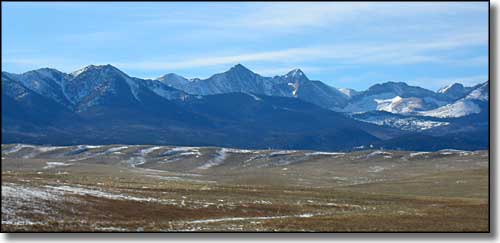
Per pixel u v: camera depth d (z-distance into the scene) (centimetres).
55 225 7288
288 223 8444
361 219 9250
